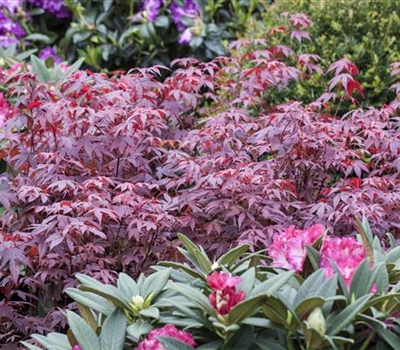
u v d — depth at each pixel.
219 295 1.69
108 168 3.29
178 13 6.55
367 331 1.75
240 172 2.96
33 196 3.01
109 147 3.19
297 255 1.95
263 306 1.70
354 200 2.95
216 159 3.15
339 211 3.01
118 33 6.74
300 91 4.38
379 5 4.58
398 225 3.02
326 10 4.59
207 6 6.55
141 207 2.93
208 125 3.42
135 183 3.23
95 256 3.08
